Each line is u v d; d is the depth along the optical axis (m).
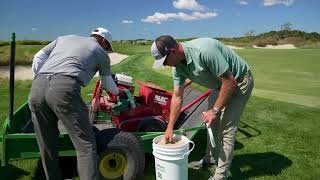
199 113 5.31
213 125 4.36
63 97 3.36
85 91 9.45
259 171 4.69
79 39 3.66
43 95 3.42
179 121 5.44
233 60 3.80
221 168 4.06
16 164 4.71
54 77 3.38
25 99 8.73
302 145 5.69
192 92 6.12
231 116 3.92
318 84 11.81
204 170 4.61
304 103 8.73
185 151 3.52
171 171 3.51
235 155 5.23
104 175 3.92
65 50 3.53
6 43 29.67
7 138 3.74
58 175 3.83
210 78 3.77
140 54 24.34
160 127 4.95
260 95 9.68
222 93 3.59
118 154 3.90
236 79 3.84
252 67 17.06
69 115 3.43
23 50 24.44
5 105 8.01
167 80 11.66
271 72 15.19
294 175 4.60
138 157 3.96
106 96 5.23
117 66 15.76
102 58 3.69
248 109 7.88
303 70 15.75
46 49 3.85
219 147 4.09
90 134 3.56
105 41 4.00
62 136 3.86
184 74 3.74
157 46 3.42
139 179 4.09
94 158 3.56
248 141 5.83
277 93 10.06
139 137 4.09
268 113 7.57
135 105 5.01
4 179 4.30
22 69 17.91
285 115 7.43
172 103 3.81
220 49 3.70
